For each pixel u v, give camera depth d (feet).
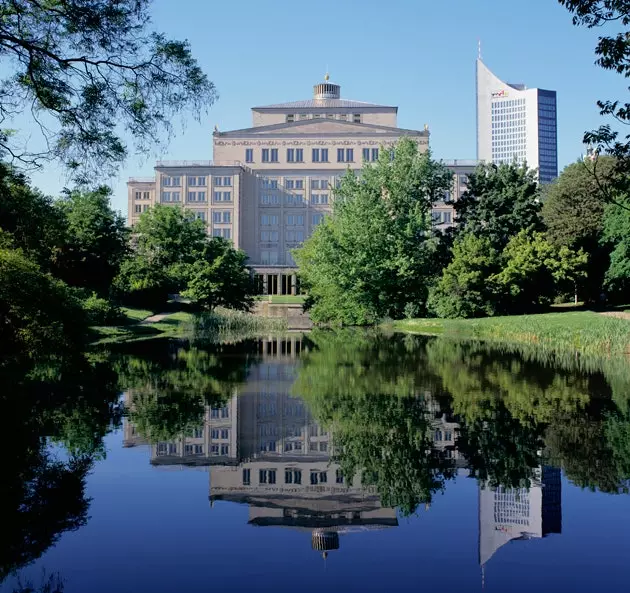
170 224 236.84
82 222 183.01
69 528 23.91
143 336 139.33
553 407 46.93
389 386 58.44
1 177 55.26
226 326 176.96
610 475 29.89
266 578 19.56
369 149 375.86
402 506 26.43
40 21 49.03
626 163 47.67
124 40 50.16
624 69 45.11
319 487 29.19
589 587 18.71
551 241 190.60
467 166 371.15
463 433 38.70
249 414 45.62
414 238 161.27
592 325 103.04
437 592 18.51
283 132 378.73
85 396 53.01
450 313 171.73
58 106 51.29
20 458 33.65
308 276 195.83
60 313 77.77
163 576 19.75
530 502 26.43
